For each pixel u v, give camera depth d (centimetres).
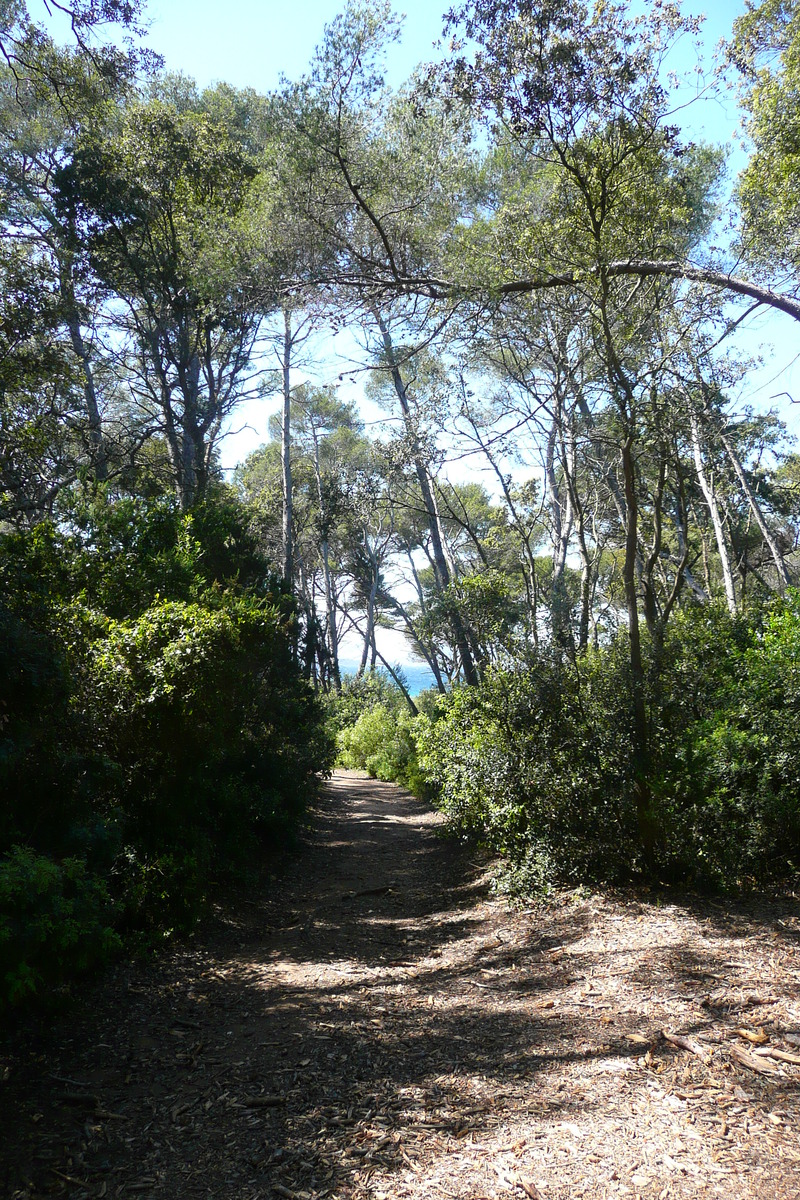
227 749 812
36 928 393
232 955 648
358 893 906
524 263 713
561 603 1361
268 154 909
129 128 1548
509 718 766
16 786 476
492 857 943
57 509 938
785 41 911
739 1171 271
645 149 658
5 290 1120
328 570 3725
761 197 916
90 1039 452
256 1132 339
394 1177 294
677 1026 392
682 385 825
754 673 657
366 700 3272
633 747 639
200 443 1834
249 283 1006
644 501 1232
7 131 1485
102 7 896
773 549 1791
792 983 416
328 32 822
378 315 942
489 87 660
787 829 578
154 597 757
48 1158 322
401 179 880
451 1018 464
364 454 3312
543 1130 314
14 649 447
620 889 645
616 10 636
